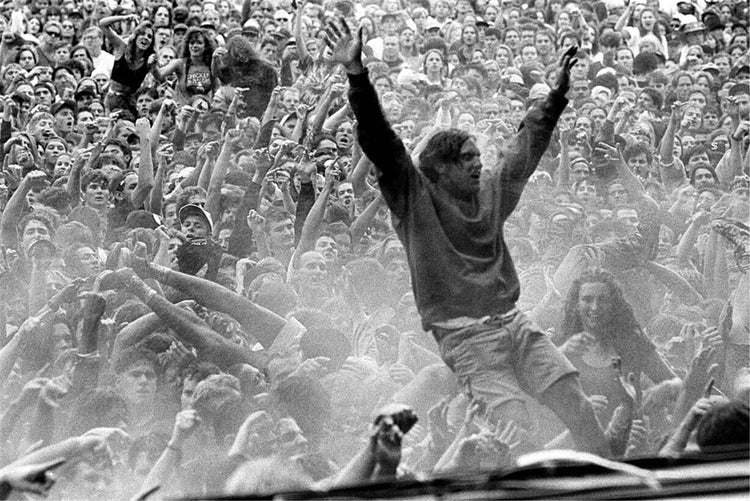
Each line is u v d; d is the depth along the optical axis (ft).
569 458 24.88
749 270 58.49
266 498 23.71
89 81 90.22
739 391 47.32
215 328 51.01
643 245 59.47
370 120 38.52
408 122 88.69
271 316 49.06
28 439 40.75
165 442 41.63
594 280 43.39
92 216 66.44
